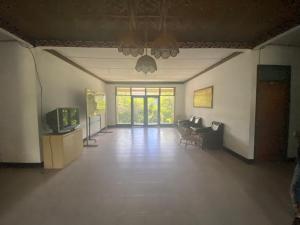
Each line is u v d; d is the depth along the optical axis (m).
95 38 3.90
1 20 3.07
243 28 3.42
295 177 1.72
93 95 7.10
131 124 11.36
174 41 2.46
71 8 2.69
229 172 3.93
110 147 6.12
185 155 5.20
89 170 4.06
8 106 4.16
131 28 3.09
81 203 2.74
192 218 2.38
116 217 2.41
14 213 2.51
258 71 4.36
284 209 2.57
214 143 5.88
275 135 4.54
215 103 6.40
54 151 4.17
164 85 11.34
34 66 4.09
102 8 2.70
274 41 4.06
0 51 4.05
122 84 11.18
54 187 3.26
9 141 4.21
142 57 2.59
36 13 2.84
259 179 3.57
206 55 5.22
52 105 4.79
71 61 5.85
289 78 4.47
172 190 3.14
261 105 4.44
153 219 2.37
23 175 3.80
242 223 2.28
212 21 3.11
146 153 5.39
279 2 2.55
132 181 3.49
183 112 11.44
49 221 2.33
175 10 2.75
